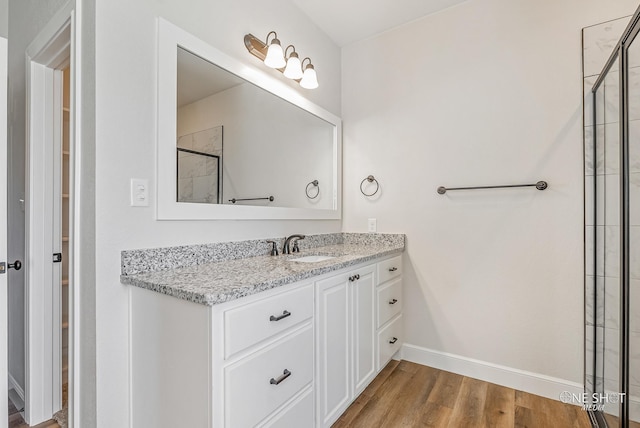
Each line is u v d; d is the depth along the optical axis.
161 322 1.12
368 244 2.48
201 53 1.53
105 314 1.19
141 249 1.29
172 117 1.41
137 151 1.29
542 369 1.87
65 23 1.33
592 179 1.72
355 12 2.23
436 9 2.20
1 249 1.33
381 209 2.44
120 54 1.24
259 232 1.87
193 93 1.51
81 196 1.24
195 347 1.00
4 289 1.34
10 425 1.60
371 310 1.89
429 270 2.24
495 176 2.01
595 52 1.73
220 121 1.64
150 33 1.34
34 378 1.59
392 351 2.16
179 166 1.44
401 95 2.37
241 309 1.05
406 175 2.34
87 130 1.21
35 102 1.61
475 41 2.09
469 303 2.10
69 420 1.29
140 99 1.30
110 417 1.20
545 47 1.87
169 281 1.14
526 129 1.92
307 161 2.27
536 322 1.89
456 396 1.85
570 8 1.81
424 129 2.27
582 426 1.59
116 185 1.22
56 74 1.69
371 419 1.64
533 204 1.90
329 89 2.52
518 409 1.73
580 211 1.77
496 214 2.01
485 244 2.05
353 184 2.58
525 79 1.93
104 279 1.19
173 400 1.08
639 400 1.20
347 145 2.62
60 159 1.71
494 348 2.02
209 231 1.57
